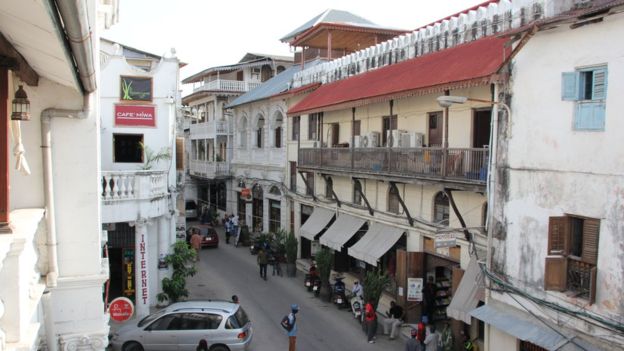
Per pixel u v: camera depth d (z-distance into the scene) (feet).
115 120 69.26
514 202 41.11
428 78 51.80
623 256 31.96
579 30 35.24
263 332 59.21
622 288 31.99
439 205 57.67
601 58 33.68
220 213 147.74
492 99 46.39
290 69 126.72
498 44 48.06
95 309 26.37
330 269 72.90
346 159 69.56
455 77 46.57
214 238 110.11
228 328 49.34
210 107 147.33
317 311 67.31
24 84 23.13
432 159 51.93
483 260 47.78
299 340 56.70
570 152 35.99
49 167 24.91
